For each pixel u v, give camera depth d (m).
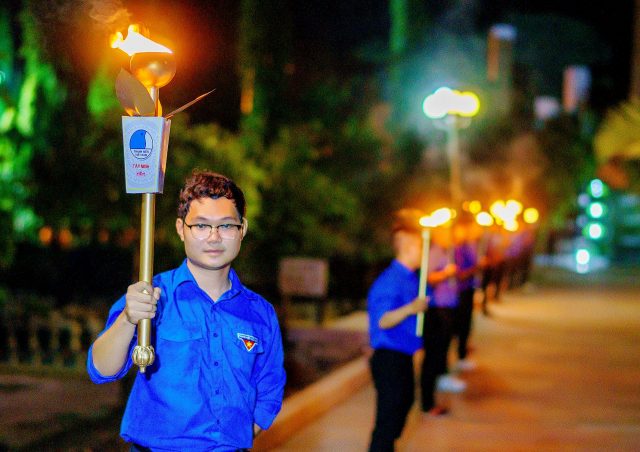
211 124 11.44
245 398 3.18
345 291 19.14
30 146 10.78
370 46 28.23
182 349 3.10
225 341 3.17
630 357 13.58
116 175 9.67
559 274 34.91
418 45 25.14
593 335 16.28
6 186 10.74
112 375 2.98
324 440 7.85
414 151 22.80
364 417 8.85
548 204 39.97
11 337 11.38
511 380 11.43
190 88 11.76
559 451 7.80
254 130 16.09
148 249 2.88
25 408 8.80
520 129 35.66
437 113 14.05
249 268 15.62
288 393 9.53
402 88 24.47
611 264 42.38
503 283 25.62
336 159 19.06
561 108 42.62
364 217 19.61
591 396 10.39
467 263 11.77
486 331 16.70
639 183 21.23
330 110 19.73
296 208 15.83
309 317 16.02
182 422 3.08
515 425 8.80
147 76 2.96
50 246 16.58
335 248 17.62
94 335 12.10
